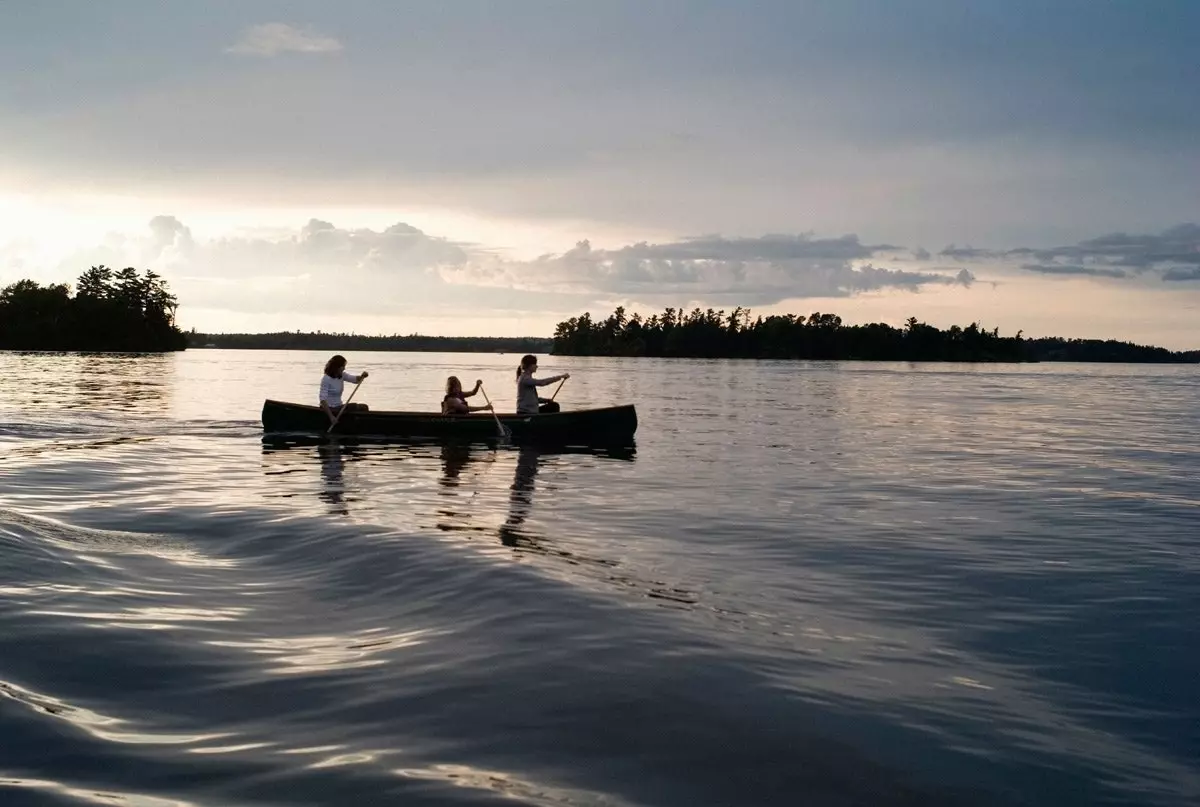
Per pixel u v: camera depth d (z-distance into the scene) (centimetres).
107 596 507
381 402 2817
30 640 423
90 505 823
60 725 335
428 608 508
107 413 2036
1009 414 2619
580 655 430
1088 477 1203
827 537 757
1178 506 954
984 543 741
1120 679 425
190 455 1298
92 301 10469
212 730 341
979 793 308
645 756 326
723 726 353
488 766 315
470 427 1622
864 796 303
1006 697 398
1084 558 686
